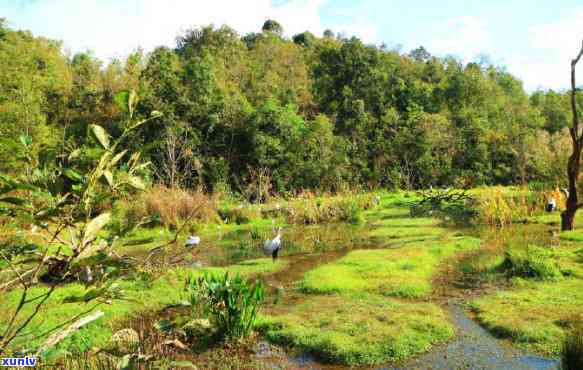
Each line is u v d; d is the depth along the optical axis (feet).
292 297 29.60
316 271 34.68
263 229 57.82
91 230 7.00
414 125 122.83
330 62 154.92
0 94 74.28
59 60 112.16
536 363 19.67
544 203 60.95
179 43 141.59
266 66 148.46
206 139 103.35
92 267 7.61
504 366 19.57
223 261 40.81
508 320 23.86
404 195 90.12
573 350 18.02
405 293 29.27
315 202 70.69
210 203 63.82
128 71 112.47
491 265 34.63
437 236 48.52
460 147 122.72
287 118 108.99
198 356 21.12
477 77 146.20
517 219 55.62
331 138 111.96
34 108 74.59
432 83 165.48
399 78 148.77
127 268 7.52
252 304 24.72
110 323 23.85
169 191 63.82
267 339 23.08
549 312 24.49
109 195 7.16
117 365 9.94
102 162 6.93
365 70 146.20
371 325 23.75
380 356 20.77
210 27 138.82
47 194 7.16
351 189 101.40
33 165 7.25
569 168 44.45
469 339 22.48
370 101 142.92
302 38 193.06
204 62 108.78
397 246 44.57
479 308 26.25
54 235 7.29
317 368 20.20
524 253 34.45
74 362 17.48
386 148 122.01
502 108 145.38
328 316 25.21
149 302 26.91
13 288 27.81
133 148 84.53
